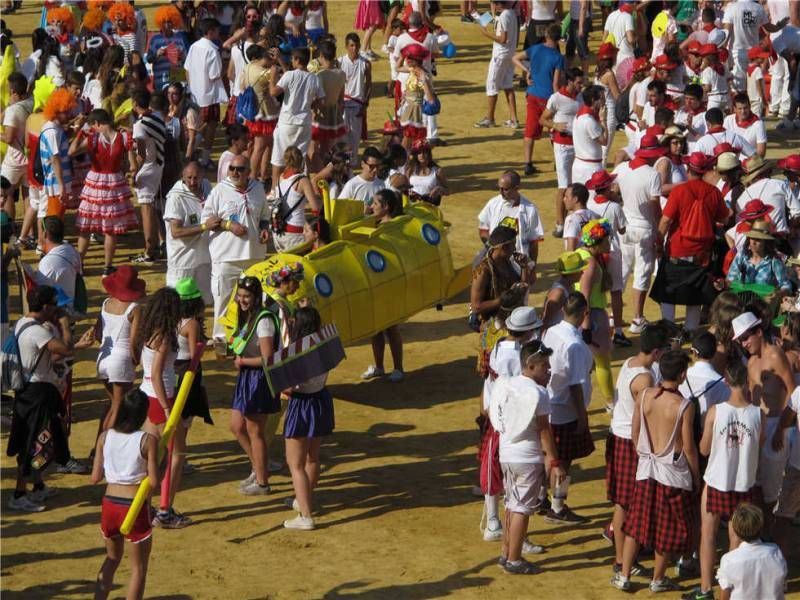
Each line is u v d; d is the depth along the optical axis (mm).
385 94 59750
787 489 23125
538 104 47969
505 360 23844
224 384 31938
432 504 25953
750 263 29656
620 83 48594
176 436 24734
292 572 23141
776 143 51625
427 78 47781
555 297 26953
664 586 22422
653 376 22328
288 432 24438
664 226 32469
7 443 28234
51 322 25422
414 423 29969
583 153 40250
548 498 25531
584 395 24172
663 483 21656
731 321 23391
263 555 23797
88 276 39000
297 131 42875
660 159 33844
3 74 45500
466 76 63188
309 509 24781
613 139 52531
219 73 48000
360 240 31438
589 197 35312
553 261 40656
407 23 50312
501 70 54250
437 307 33500
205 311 36656
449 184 48188
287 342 24375
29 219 40281
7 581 22625
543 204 45906
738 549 19656
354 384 32312
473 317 30406
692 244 32312
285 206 33750
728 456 21344
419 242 32594
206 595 22219
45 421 25062
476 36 70625
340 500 26094
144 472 20766
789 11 54344
